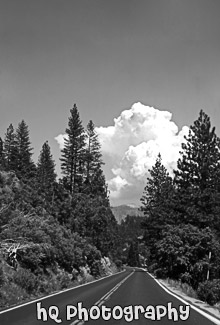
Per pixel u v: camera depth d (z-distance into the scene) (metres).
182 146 49.03
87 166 72.31
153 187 73.62
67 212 51.84
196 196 45.62
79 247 41.91
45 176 66.38
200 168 47.31
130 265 161.38
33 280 21.41
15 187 38.75
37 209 37.47
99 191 70.75
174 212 52.56
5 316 13.07
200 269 39.91
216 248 40.69
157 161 74.31
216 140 48.25
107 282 36.06
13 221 27.59
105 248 65.62
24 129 72.31
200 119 48.66
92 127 75.31
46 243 27.31
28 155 70.69
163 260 46.50
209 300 21.36
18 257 24.12
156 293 24.56
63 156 69.88
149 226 70.19
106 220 59.25
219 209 44.81
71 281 30.98
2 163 57.22
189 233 41.38
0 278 18.73
